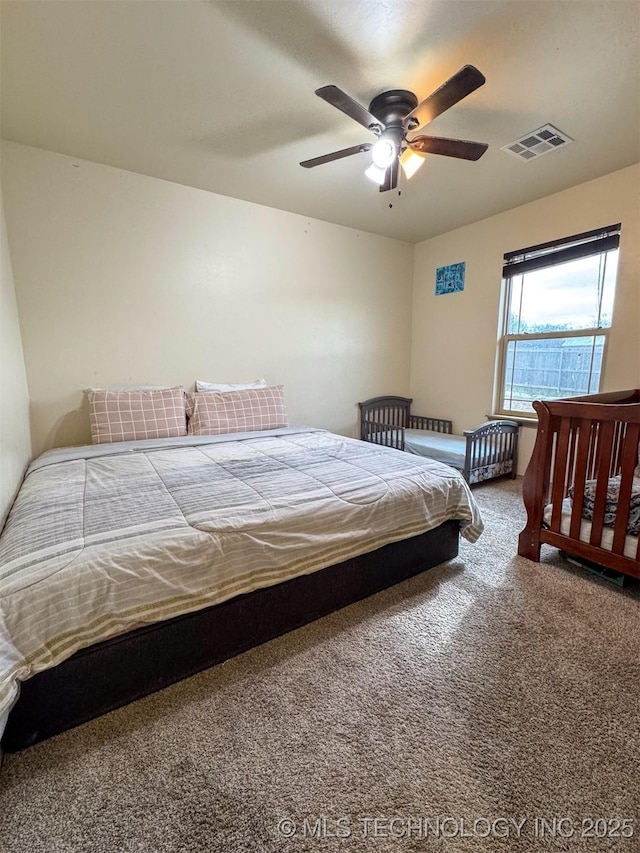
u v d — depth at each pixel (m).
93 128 2.29
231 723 1.19
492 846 0.88
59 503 1.57
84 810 0.96
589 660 1.43
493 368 3.82
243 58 1.75
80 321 2.77
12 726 1.07
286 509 1.58
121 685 1.23
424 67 1.80
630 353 2.86
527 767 1.04
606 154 2.58
